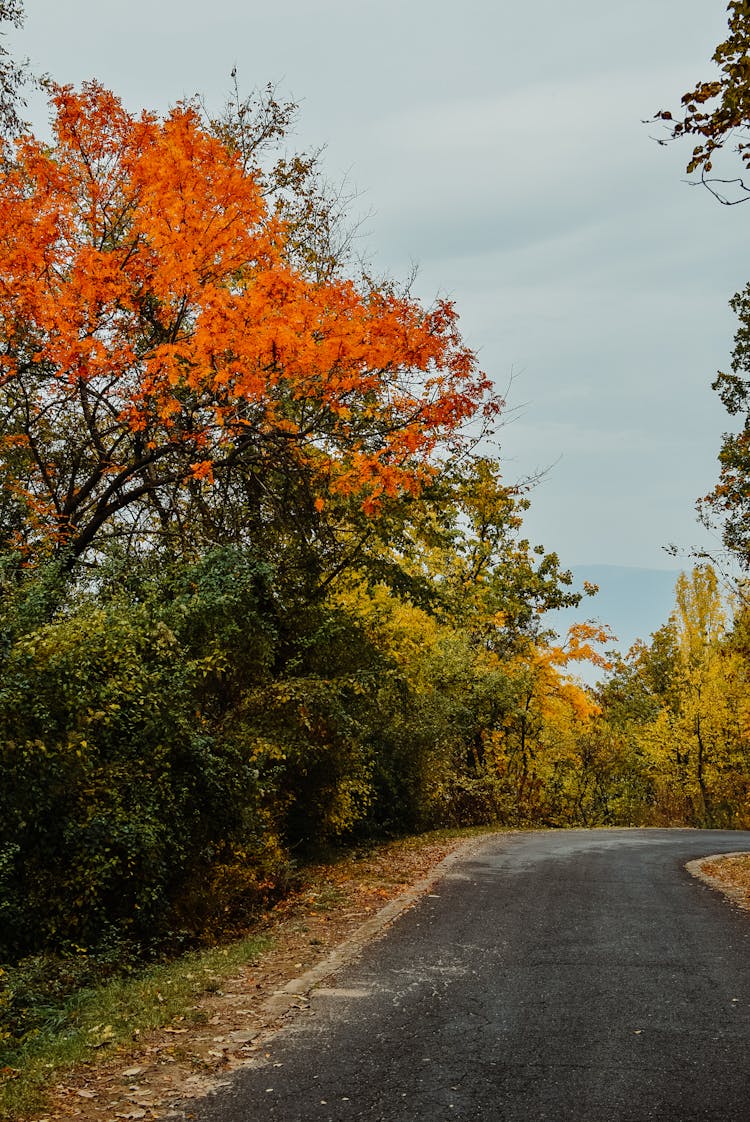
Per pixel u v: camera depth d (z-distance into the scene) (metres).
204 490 14.63
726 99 6.63
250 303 12.05
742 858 16.78
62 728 8.03
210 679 12.38
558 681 35.28
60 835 8.51
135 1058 5.54
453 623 25.14
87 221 13.31
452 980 7.34
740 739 42.50
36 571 10.77
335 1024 6.17
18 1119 4.62
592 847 18.70
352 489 14.10
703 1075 5.16
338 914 10.44
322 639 14.68
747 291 20.66
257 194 13.23
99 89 13.20
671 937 9.09
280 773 13.62
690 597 44.56
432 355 12.93
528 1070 5.25
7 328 12.07
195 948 9.37
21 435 13.05
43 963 7.62
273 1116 4.62
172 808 9.63
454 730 23.31
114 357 12.61
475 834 21.73
